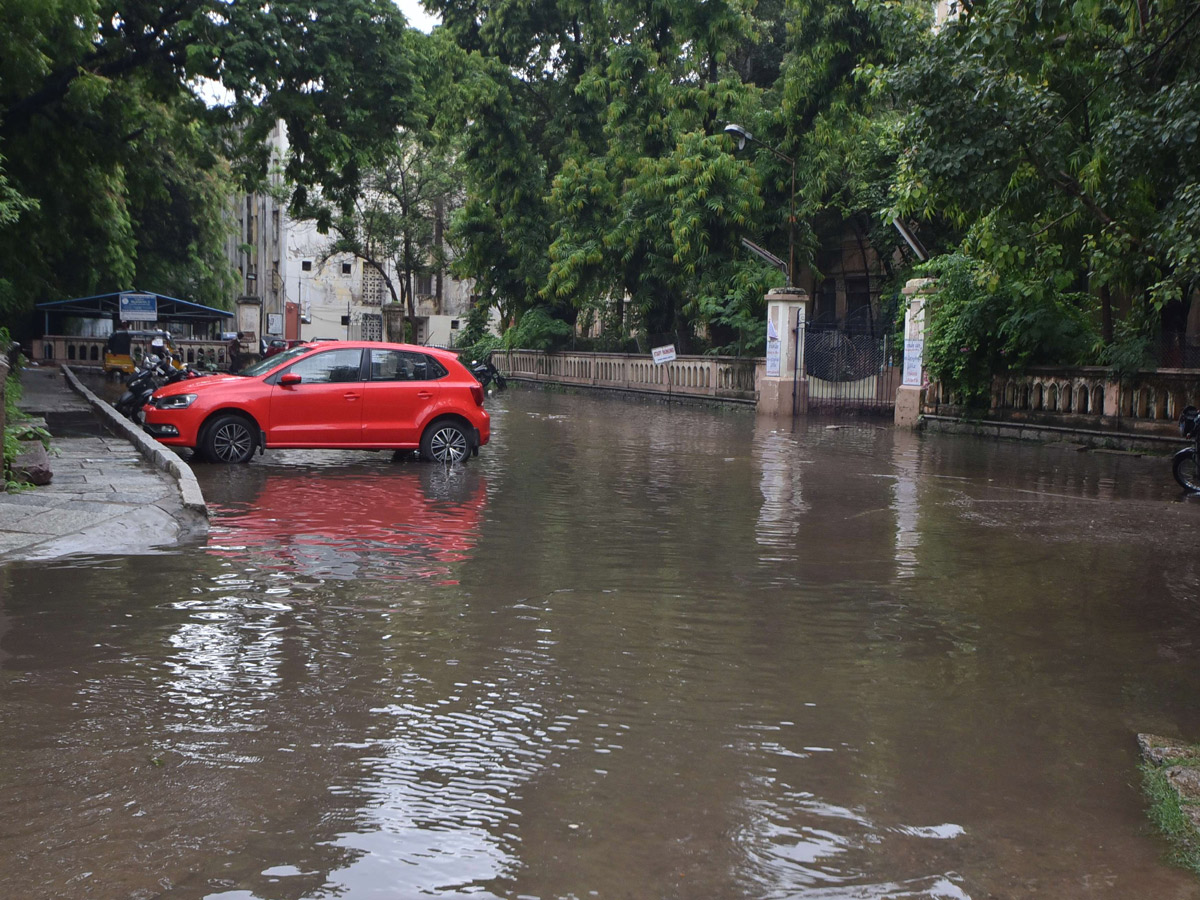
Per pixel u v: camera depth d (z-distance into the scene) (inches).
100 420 720.3
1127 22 603.8
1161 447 738.2
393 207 2321.6
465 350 2160.4
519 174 1681.8
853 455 692.7
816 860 132.7
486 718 181.9
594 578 296.0
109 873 125.7
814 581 299.3
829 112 1238.3
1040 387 856.9
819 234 1446.9
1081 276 987.3
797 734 177.6
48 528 333.1
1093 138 676.7
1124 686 207.5
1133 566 329.1
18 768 156.3
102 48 925.2
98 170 1086.4
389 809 145.0
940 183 631.8
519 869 128.8
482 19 1696.6
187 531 353.7
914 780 159.0
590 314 1796.3
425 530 367.9
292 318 2819.9
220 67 869.8
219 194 1731.1
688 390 1364.4
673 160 1357.0
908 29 716.7
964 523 410.6
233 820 140.6
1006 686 206.2
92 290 1456.7
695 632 240.7
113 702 185.5
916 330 971.3
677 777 158.2
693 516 416.2
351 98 933.8
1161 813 147.2
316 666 208.7
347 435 558.9
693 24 1380.4
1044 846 137.6
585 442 751.7
